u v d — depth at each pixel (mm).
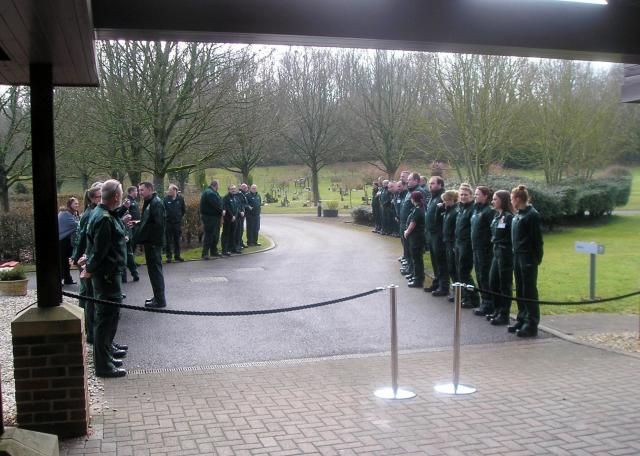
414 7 5066
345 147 42344
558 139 27312
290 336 8984
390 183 21156
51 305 5352
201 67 18906
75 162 21391
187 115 19297
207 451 5023
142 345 8461
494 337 8977
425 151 30219
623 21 5621
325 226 29516
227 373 7234
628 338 8906
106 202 6988
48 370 5254
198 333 9109
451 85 24078
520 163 30594
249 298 11703
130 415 5836
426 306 10969
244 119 21359
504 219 9578
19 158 22359
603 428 5535
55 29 3998
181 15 4617
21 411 5227
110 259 6938
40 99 5070
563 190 23484
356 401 6234
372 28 4984
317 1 4855
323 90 41031
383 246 20312
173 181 34031
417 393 6492
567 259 16531
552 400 6281
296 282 13531
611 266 15398
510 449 5074
